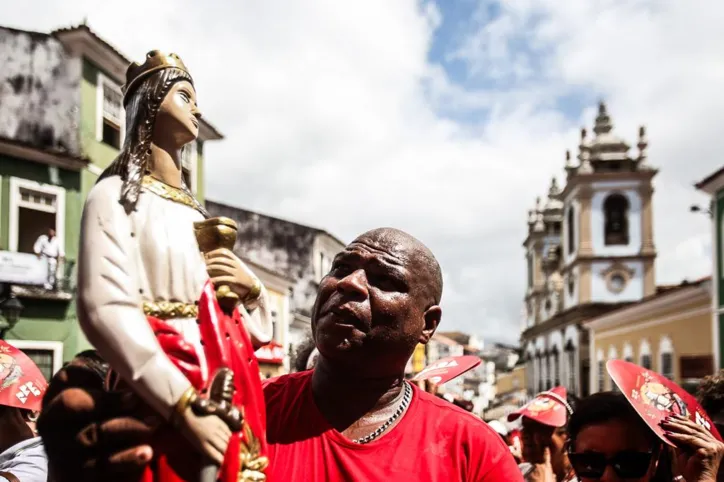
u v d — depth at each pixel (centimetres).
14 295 1235
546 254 4528
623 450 229
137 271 132
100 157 1526
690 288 1959
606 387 2902
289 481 177
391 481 173
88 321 126
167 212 139
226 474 130
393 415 188
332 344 179
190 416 125
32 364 312
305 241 2891
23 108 1447
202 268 141
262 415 149
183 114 144
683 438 219
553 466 371
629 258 3225
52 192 1392
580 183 3294
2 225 1304
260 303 161
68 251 1408
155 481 127
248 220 2880
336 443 181
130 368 124
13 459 263
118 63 1577
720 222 1808
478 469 181
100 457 127
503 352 6200
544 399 390
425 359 1953
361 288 177
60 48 1464
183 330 134
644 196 3234
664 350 2238
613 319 2778
